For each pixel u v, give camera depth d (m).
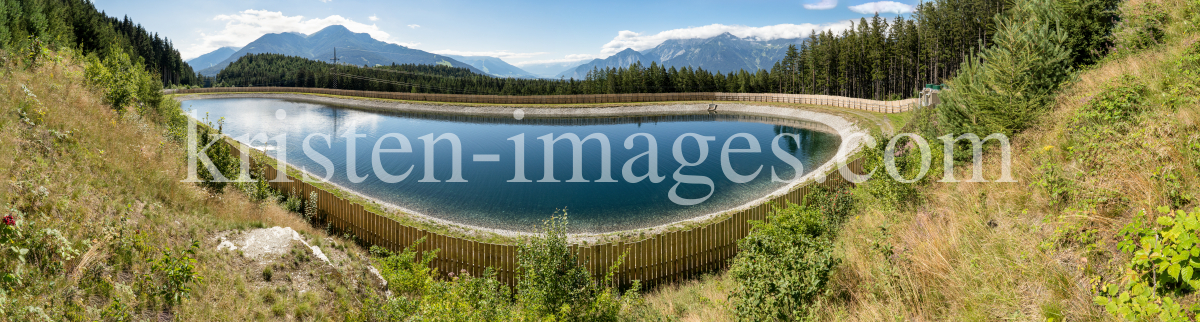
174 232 8.04
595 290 8.10
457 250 11.79
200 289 6.72
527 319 7.16
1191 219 3.44
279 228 8.89
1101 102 7.61
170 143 15.18
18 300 5.17
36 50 14.91
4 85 9.84
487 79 155.88
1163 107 6.58
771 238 7.31
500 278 11.33
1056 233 5.00
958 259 5.64
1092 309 4.07
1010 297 4.65
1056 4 12.93
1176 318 3.22
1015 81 9.95
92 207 7.58
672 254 11.85
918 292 5.53
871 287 6.02
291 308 7.13
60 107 10.80
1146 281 3.73
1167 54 9.51
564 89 139.00
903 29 87.88
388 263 10.14
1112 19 12.91
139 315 5.95
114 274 6.37
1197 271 3.42
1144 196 4.70
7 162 7.35
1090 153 6.15
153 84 20.25
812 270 6.24
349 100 94.88
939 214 7.44
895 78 88.06
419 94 91.00
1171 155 5.05
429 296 7.79
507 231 17.36
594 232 17.39
